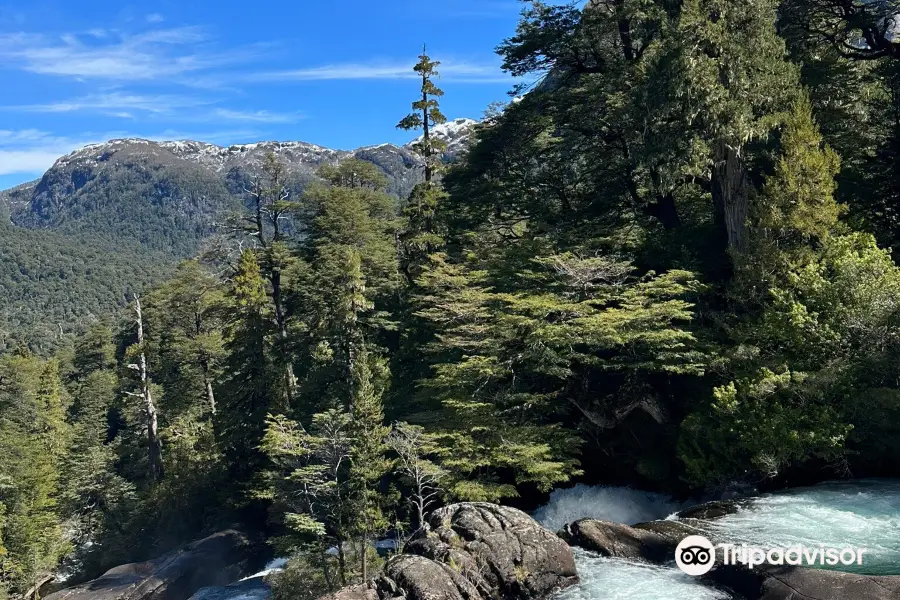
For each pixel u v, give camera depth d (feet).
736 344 63.82
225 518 118.62
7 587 113.70
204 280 180.04
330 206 133.69
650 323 64.85
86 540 144.25
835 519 46.93
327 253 114.52
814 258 60.44
